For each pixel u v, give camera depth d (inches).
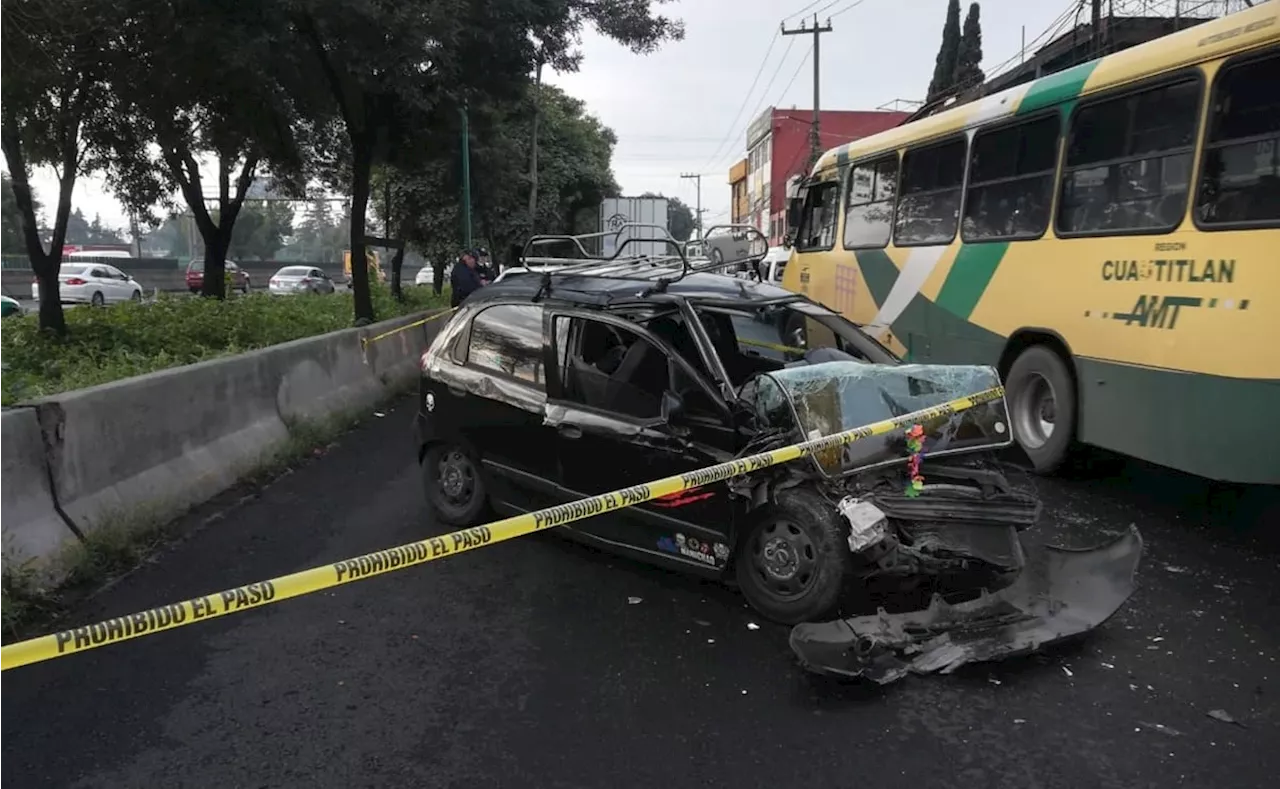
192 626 185.6
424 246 1074.1
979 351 334.6
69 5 381.1
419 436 253.3
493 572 215.8
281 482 298.0
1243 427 223.0
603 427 208.2
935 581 193.9
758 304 237.5
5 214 1957.4
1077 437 287.9
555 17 573.3
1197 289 234.4
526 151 1267.2
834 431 182.5
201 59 446.3
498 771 133.9
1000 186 323.3
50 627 183.8
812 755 138.0
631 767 135.0
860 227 433.4
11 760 136.8
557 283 242.8
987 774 133.0
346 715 149.9
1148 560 224.7
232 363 305.0
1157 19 714.2
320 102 595.2
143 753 138.6
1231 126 226.5
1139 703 153.6
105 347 470.0
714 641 177.8
